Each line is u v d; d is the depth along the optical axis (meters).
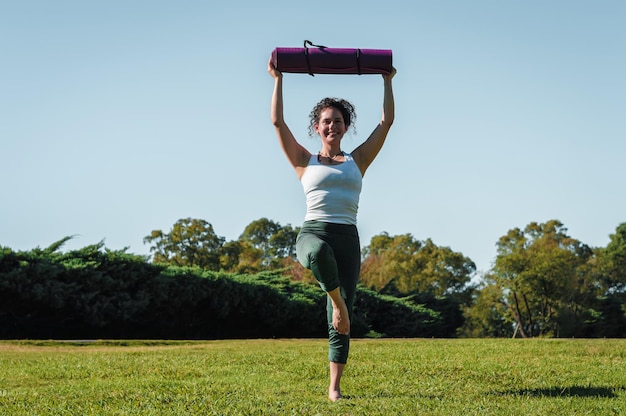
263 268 55.16
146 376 7.98
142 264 24.72
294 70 6.14
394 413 5.11
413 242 56.91
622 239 56.19
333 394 5.84
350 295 5.80
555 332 48.41
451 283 56.03
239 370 8.33
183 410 5.29
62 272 22.61
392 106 6.29
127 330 24.81
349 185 5.80
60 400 5.86
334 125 5.90
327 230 5.73
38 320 22.80
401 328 33.66
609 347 11.23
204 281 26.00
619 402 5.76
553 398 5.93
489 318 51.81
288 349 11.74
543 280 47.41
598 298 48.06
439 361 9.07
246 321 27.92
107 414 5.20
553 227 64.88
